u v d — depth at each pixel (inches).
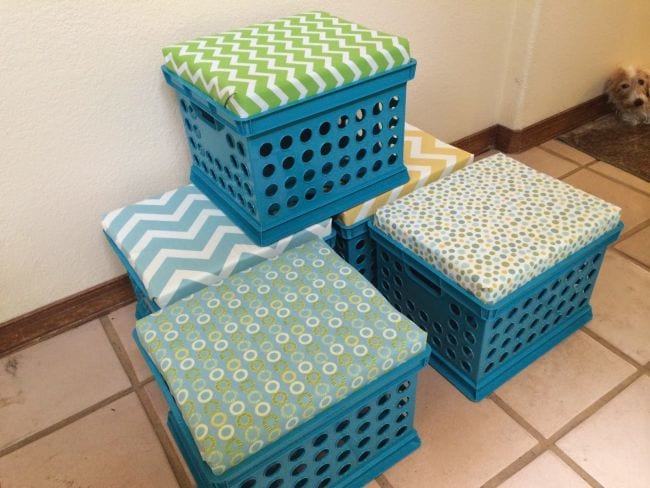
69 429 39.4
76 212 43.3
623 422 37.4
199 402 27.6
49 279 44.8
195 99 36.3
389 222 38.4
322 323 31.6
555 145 69.6
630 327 44.3
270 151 34.0
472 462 35.7
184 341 31.0
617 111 74.0
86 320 48.1
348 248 41.8
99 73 39.2
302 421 27.8
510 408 38.8
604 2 63.5
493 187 40.9
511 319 36.4
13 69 36.1
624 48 71.3
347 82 34.1
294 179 36.7
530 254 34.4
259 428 26.5
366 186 40.2
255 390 28.0
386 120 38.3
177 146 45.6
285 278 34.9
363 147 38.3
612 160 65.2
